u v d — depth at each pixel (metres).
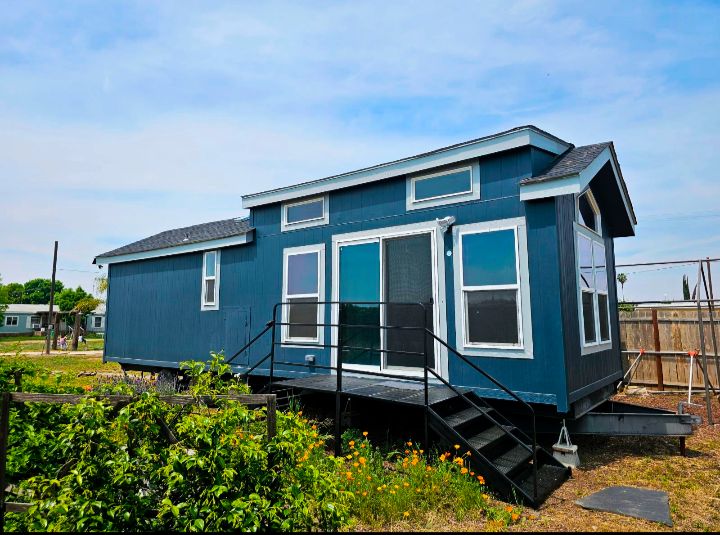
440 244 6.35
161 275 10.69
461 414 5.36
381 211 7.05
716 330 9.46
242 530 2.68
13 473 3.63
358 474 4.34
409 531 3.64
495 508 4.11
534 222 5.59
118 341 11.56
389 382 6.48
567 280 5.66
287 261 8.20
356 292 7.17
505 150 5.85
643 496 4.43
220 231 10.23
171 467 2.79
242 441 3.04
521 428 5.83
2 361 5.11
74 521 2.69
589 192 7.41
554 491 4.64
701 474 5.14
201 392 3.41
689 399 8.42
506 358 5.61
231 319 9.01
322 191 7.69
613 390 8.17
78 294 55.72
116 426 3.04
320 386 6.18
